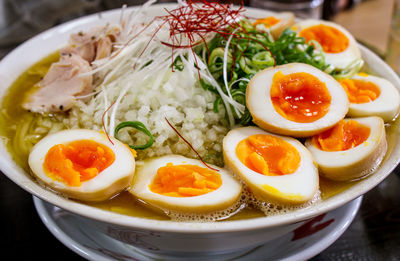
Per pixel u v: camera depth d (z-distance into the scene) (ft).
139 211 0.82
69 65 1.06
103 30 1.14
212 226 0.73
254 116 0.89
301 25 1.24
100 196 0.81
